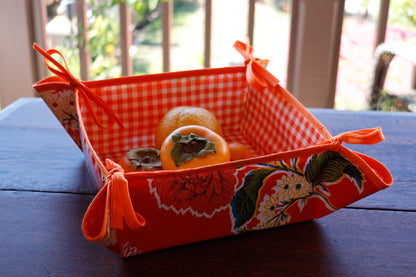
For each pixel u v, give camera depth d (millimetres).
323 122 771
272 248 487
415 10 2021
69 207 544
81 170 618
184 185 429
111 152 644
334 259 476
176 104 658
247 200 463
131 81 614
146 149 550
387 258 479
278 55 2127
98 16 1841
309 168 464
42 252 477
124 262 466
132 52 2201
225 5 2189
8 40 1523
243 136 696
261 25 2104
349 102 2135
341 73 2109
